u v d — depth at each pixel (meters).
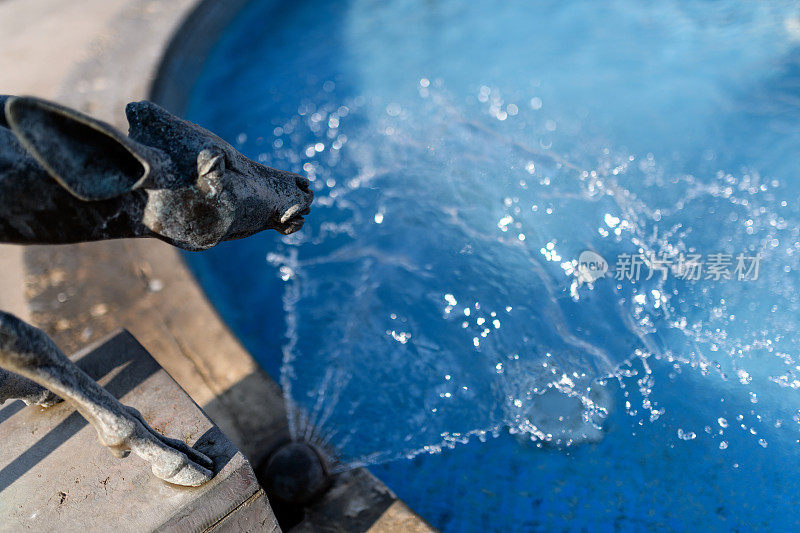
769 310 3.33
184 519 1.88
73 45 5.47
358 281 3.88
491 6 6.17
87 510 1.88
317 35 6.12
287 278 4.00
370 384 3.33
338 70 5.67
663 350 3.28
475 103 5.06
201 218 1.64
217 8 5.80
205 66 5.60
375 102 5.25
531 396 3.20
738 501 2.75
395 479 2.92
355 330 3.61
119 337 2.43
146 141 1.61
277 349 3.58
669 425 3.03
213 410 2.88
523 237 3.86
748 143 4.24
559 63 5.34
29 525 1.86
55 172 1.27
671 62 5.10
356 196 4.44
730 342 3.26
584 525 2.76
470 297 3.63
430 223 4.11
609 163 4.28
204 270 4.14
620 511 2.78
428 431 3.11
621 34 5.52
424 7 6.31
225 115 5.32
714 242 3.66
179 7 5.66
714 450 2.92
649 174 4.15
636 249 3.69
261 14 6.21
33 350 1.44
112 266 3.68
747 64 4.90
